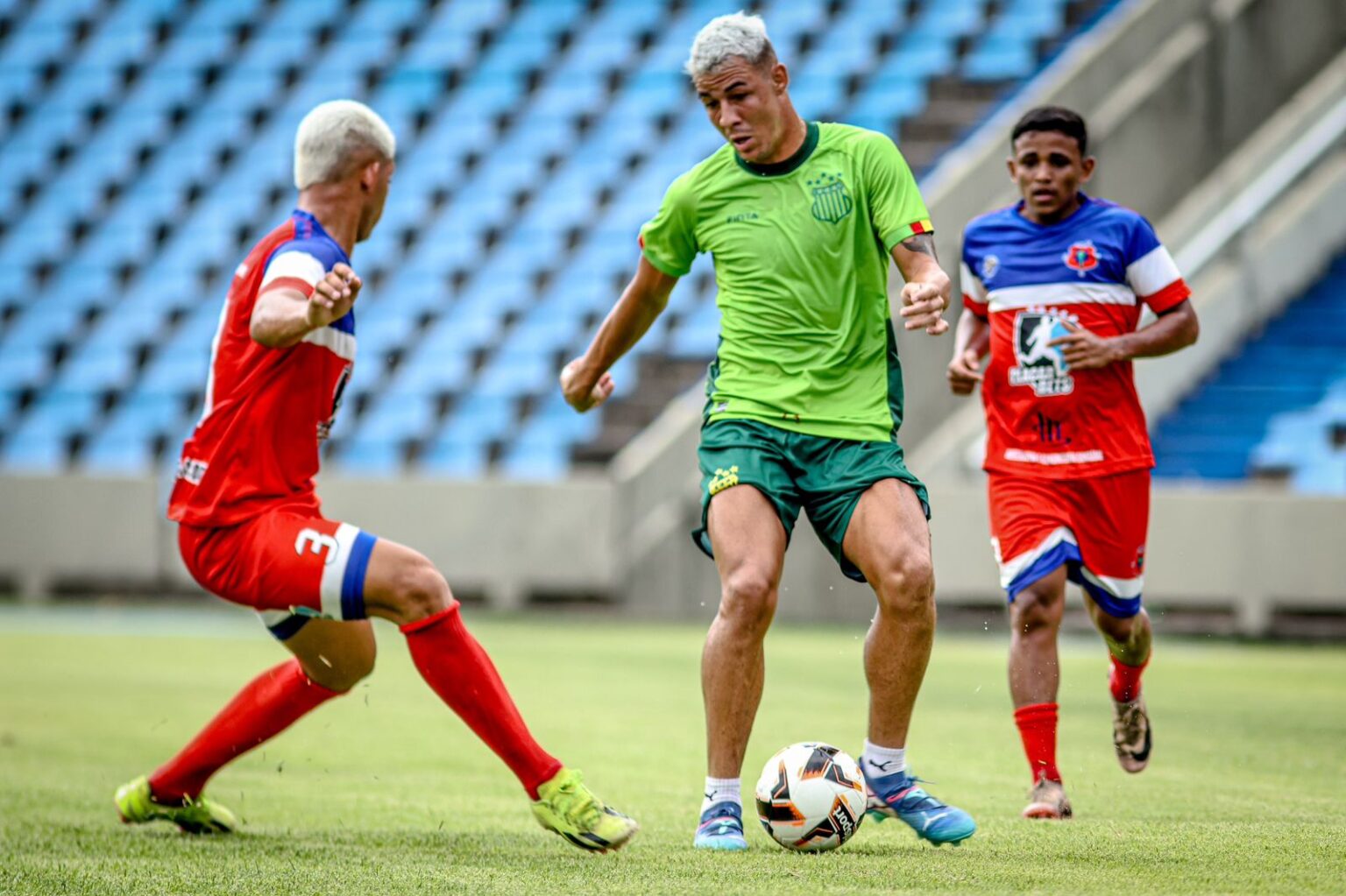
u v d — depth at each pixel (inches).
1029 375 705.0
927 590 551.2
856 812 542.9
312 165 563.8
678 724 1016.9
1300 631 1724.9
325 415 568.4
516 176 2753.4
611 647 1619.1
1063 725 989.2
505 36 2977.4
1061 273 710.5
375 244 2704.2
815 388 574.9
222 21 3137.3
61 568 2224.4
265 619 584.4
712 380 597.6
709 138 2711.6
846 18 2706.7
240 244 2824.8
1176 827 597.6
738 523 562.9
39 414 2610.7
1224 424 1968.5
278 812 675.4
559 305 2516.0
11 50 3179.1
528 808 685.3
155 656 1517.0
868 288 582.6
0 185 3011.8
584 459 2287.2
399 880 495.8
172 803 609.6
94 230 2898.6
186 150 2987.2
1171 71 2094.0
